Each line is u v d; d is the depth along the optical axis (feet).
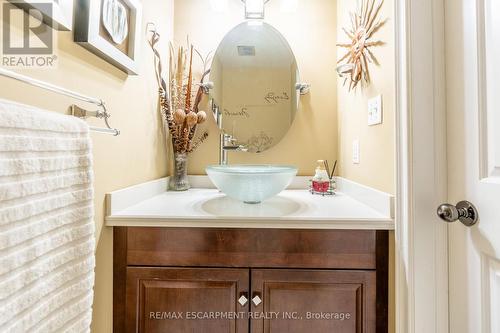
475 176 2.33
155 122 4.27
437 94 2.64
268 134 5.14
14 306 1.48
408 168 2.68
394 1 2.82
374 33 3.41
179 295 2.98
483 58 2.24
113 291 3.00
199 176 5.09
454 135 2.54
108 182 2.95
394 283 2.89
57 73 2.16
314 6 5.16
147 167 3.98
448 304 2.64
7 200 1.44
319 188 4.45
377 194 3.20
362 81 3.81
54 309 1.78
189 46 5.14
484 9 2.22
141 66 3.72
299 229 2.96
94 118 2.65
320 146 5.16
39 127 1.64
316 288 2.95
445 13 2.61
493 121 2.17
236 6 5.16
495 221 2.16
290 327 2.96
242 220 2.93
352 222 2.90
